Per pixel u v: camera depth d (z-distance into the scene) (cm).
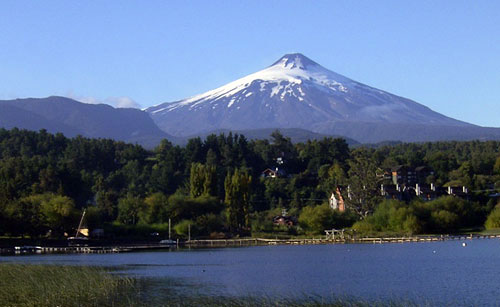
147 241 19438
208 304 8325
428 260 13588
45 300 8350
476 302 8400
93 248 17412
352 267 12550
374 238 18862
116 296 8844
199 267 12738
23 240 18338
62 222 18588
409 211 19638
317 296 8938
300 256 15138
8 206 17475
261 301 8519
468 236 18712
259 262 13762
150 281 10375
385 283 10188
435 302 8412
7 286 9138
